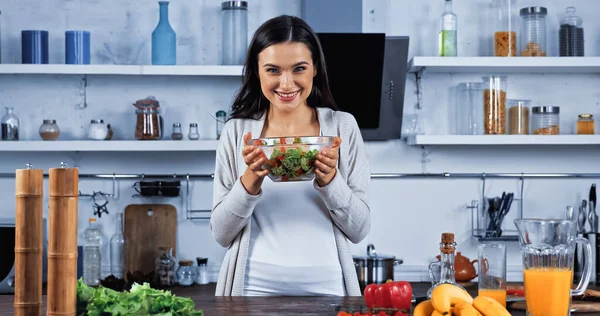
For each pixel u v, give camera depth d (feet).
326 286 7.09
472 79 13.08
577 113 13.17
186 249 12.99
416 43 13.02
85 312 5.26
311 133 7.46
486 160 13.08
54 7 12.97
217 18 13.03
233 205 6.86
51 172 5.01
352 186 7.37
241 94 7.49
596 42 13.20
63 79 13.01
